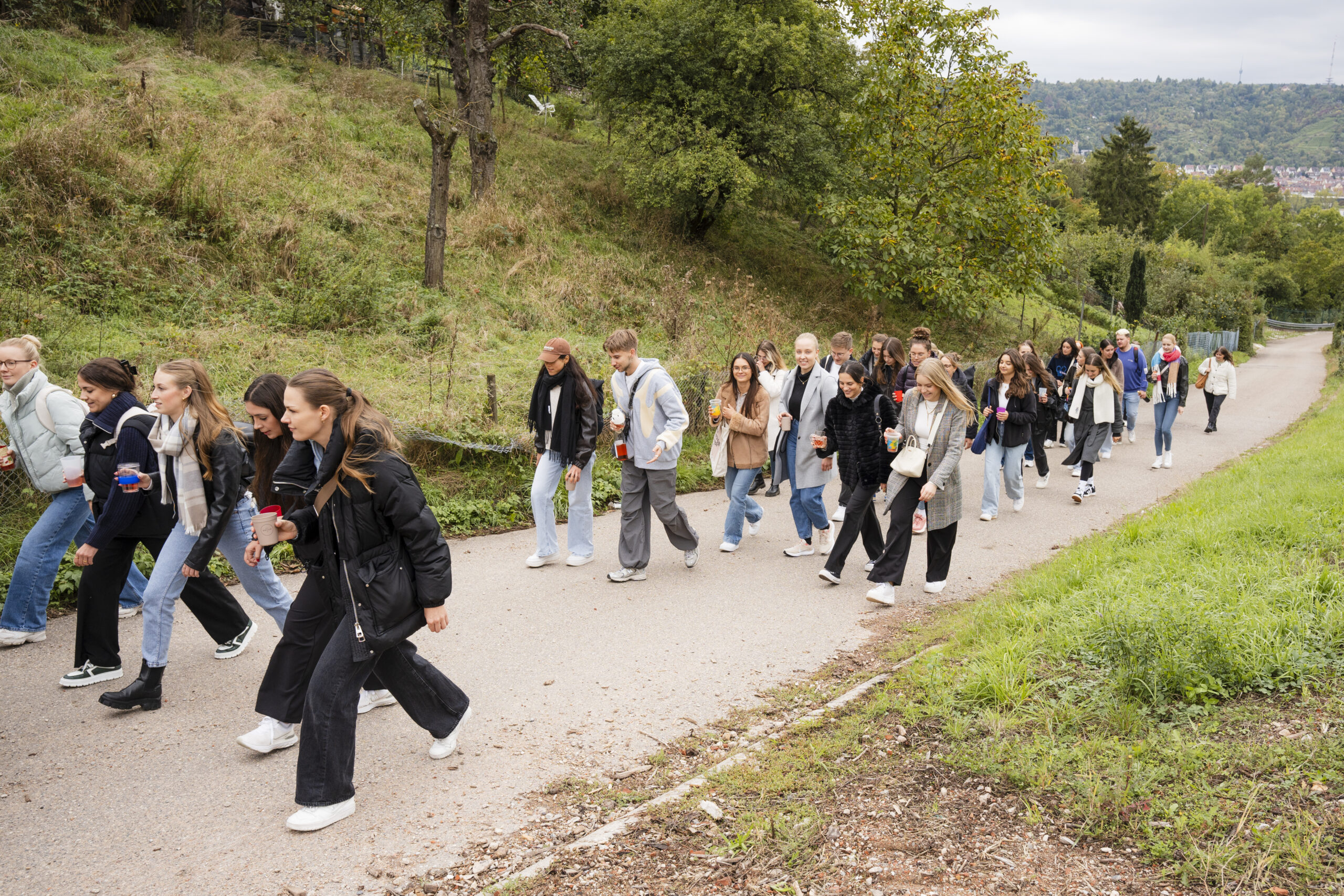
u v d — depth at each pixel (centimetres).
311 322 1141
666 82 2105
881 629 577
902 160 2091
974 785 338
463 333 1240
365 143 1834
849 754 380
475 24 1833
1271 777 316
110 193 1173
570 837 336
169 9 2266
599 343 1391
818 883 289
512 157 2170
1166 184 11556
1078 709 386
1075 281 4228
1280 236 10981
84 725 418
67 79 1519
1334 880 258
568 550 751
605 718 441
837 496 1022
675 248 2106
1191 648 400
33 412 497
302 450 357
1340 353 3544
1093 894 269
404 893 301
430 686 388
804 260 2508
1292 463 984
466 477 881
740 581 680
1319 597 480
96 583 452
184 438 425
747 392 747
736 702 462
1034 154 2089
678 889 294
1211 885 264
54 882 300
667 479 673
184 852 320
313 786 337
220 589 498
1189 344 4106
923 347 877
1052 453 1379
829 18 2225
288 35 2531
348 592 335
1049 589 577
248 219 1274
